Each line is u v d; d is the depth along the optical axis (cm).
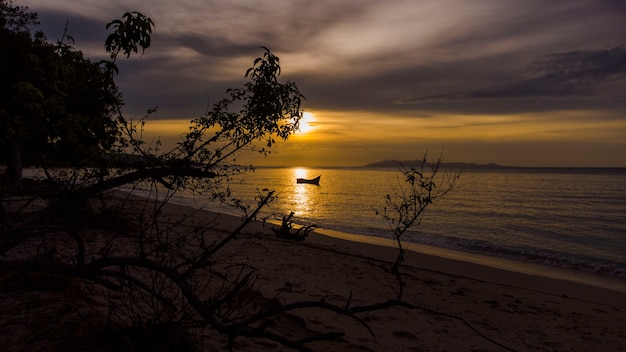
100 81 315
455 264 1292
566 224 3098
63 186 315
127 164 314
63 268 264
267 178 14438
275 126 321
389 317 627
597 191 7806
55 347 303
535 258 1645
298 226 2180
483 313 722
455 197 5997
